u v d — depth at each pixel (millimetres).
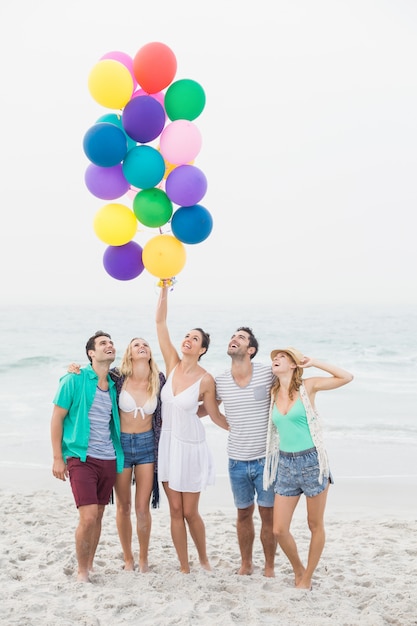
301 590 4613
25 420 13555
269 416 4793
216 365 21531
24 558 5438
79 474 4668
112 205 5094
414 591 4727
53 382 19281
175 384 4906
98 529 4984
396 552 5746
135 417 4852
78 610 4176
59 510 7105
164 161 4988
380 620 4125
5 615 4082
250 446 4859
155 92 5047
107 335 4848
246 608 4246
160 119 4801
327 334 28188
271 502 4855
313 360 4637
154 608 4250
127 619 4078
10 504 7297
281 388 4727
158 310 5176
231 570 5137
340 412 14133
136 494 4973
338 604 4438
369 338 27078
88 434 4688
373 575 5098
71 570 5004
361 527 6672
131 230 5062
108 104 4875
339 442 11148
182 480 4820
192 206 5023
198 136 4938
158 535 6145
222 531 6371
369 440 11273
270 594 4512
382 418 13398
